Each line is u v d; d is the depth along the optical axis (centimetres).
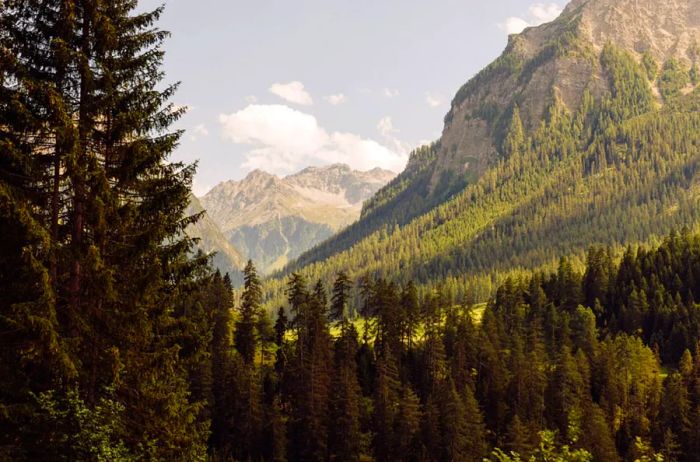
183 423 2350
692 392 9888
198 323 2495
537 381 9912
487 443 8825
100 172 2002
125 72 2236
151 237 2172
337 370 9169
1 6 2028
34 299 2000
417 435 8156
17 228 1958
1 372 1938
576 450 2056
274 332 11431
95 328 2133
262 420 8331
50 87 1916
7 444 1912
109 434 2006
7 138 1975
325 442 8044
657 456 2278
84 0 2130
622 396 10244
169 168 2319
